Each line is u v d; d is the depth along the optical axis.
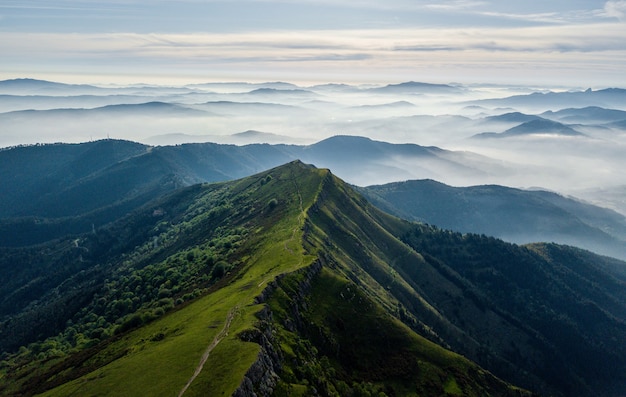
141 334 129.38
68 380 114.19
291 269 149.75
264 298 123.81
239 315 108.31
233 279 162.75
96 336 176.12
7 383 136.12
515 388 147.00
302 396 90.06
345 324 142.00
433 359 142.25
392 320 152.50
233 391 74.06
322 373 109.56
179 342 97.56
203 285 180.88
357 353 134.38
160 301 171.12
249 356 85.81
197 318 116.38
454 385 134.00
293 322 123.50
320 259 173.38
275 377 89.69
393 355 138.88
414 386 129.62
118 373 89.12
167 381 79.94
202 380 78.69
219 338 95.62
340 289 154.50
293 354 105.31
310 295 143.88
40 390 115.31
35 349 193.50
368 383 122.06
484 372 145.75
